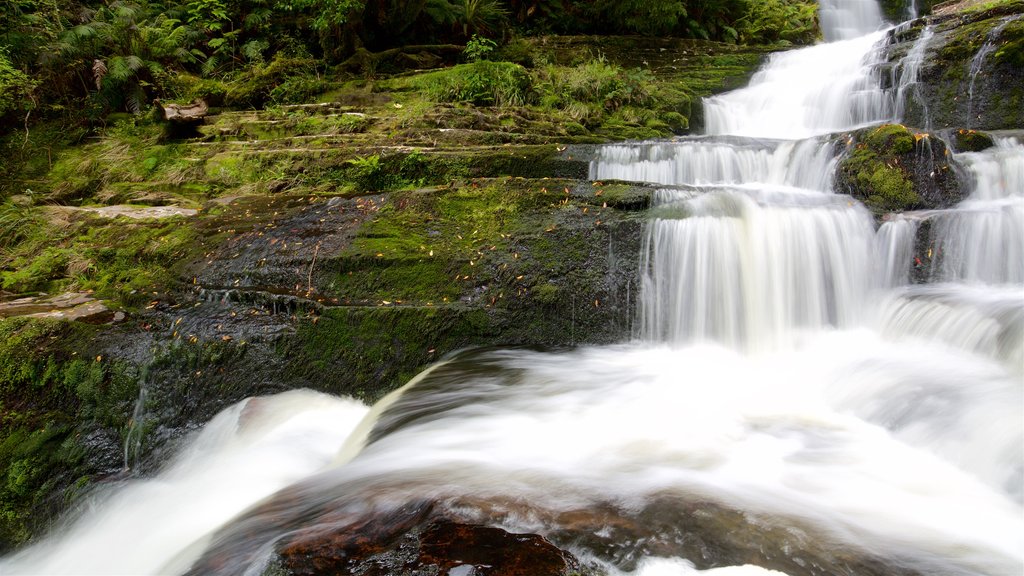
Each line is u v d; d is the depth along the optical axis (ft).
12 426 16.47
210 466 16.38
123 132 34.12
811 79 40.83
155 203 27.99
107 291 20.92
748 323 20.25
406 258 20.42
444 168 27.40
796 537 10.09
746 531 10.14
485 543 9.58
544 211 21.89
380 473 12.96
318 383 18.28
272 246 21.52
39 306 19.63
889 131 23.30
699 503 11.00
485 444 14.30
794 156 26.35
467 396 16.90
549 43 48.29
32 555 15.24
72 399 17.19
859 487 12.23
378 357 18.63
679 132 38.86
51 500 15.88
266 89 37.37
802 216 20.70
